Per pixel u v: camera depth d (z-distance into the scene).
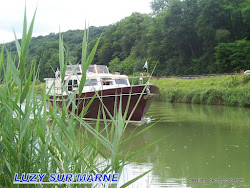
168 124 11.59
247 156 6.40
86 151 2.23
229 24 42.19
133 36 67.69
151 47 52.66
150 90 11.48
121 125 1.93
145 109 11.96
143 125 11.39
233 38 41.12
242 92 19.61
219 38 39.28
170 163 5.84
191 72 45.44
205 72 42.53
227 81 24.08
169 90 27.67
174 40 47.50
